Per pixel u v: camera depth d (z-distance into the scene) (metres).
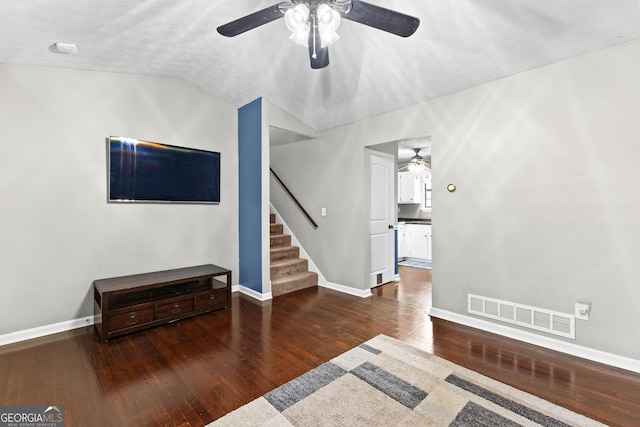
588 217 2.29
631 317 2.13
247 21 1.67
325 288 4.33
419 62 2.62
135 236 3.24
